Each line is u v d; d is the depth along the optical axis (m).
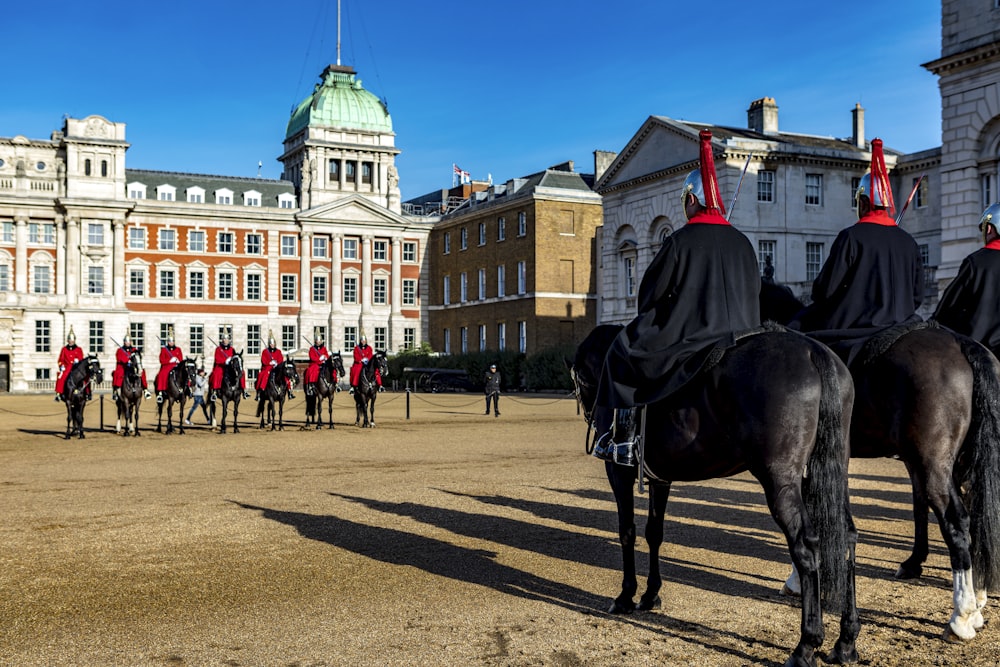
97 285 82.50
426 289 93.88
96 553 10.80
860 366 8.21
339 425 34.44
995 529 7.53
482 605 8.43
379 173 93.19
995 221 9.79
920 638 7.50
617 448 7.51
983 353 7.76
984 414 7.62
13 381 78.38
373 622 7.89
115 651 7.14
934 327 8.15
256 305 88.06
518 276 77.81
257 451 23.94
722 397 6.88
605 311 64.38
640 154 61.00
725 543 11.34
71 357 28.61
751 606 8.41
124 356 29.42
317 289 90.31
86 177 82.12
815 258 55.56
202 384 34.81
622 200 62.78
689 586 9.17
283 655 7.03
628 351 7.52
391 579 9.45
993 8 34.84
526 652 7.09
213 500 14.98
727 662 6.87
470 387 72.25
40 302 79.88
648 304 7.62
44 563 10.27
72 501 14.92
